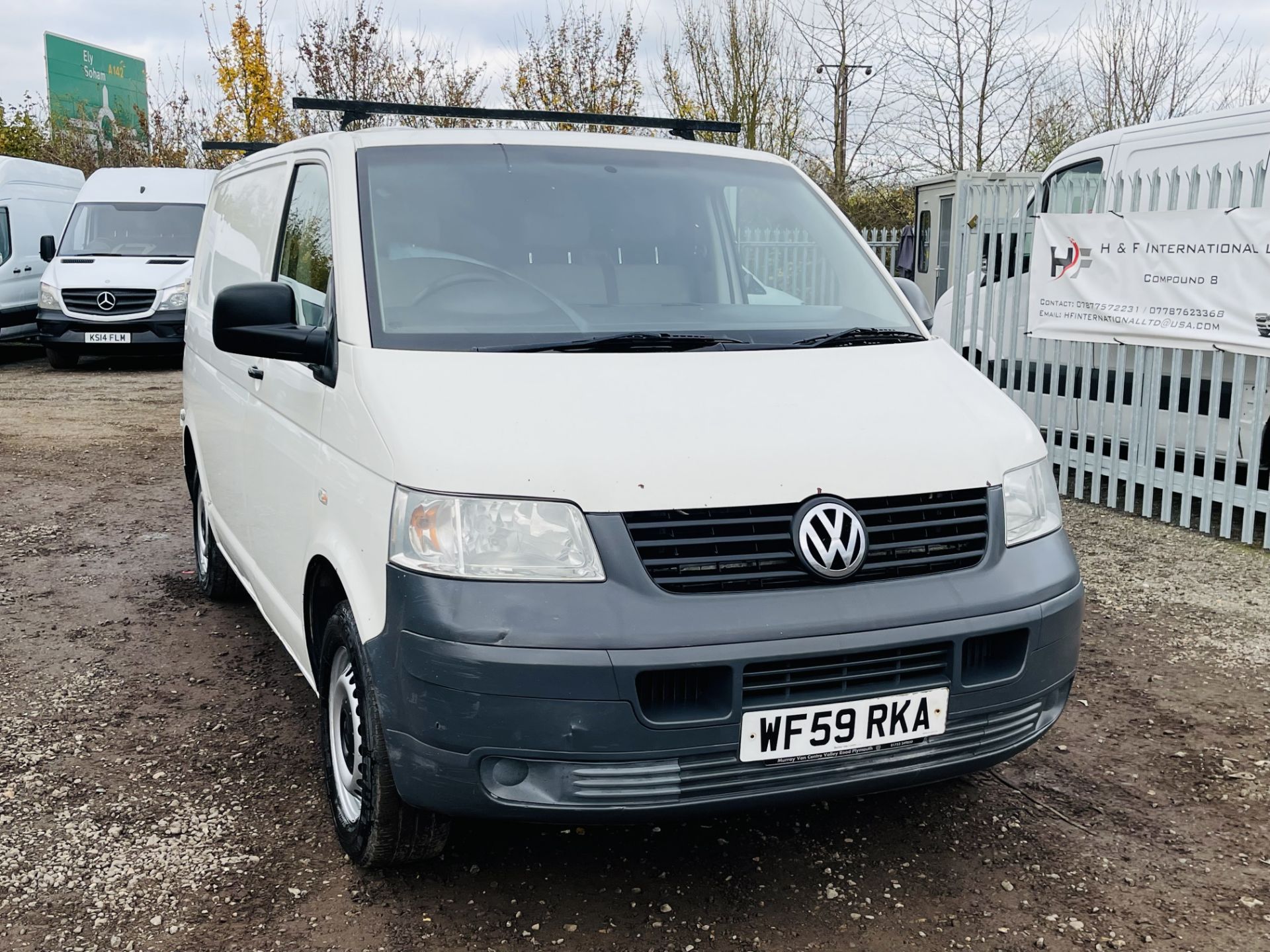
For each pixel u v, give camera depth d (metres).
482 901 3.04
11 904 3.01
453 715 2.59
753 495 2.71
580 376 3.02
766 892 3.08
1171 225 6.94
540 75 21.08
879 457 2.85
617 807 2.61
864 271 4.10
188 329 5.79
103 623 5.33
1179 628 5.25
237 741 4.04
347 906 3.01
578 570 2.61
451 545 2.64
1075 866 3.22
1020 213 8.85
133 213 15.99
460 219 3.59
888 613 2.71
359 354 3.12
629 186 3.92
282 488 3.71
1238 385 6.61
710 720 2.60
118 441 10.28
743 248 3.94
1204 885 3.13
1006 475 3.03
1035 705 2.98
